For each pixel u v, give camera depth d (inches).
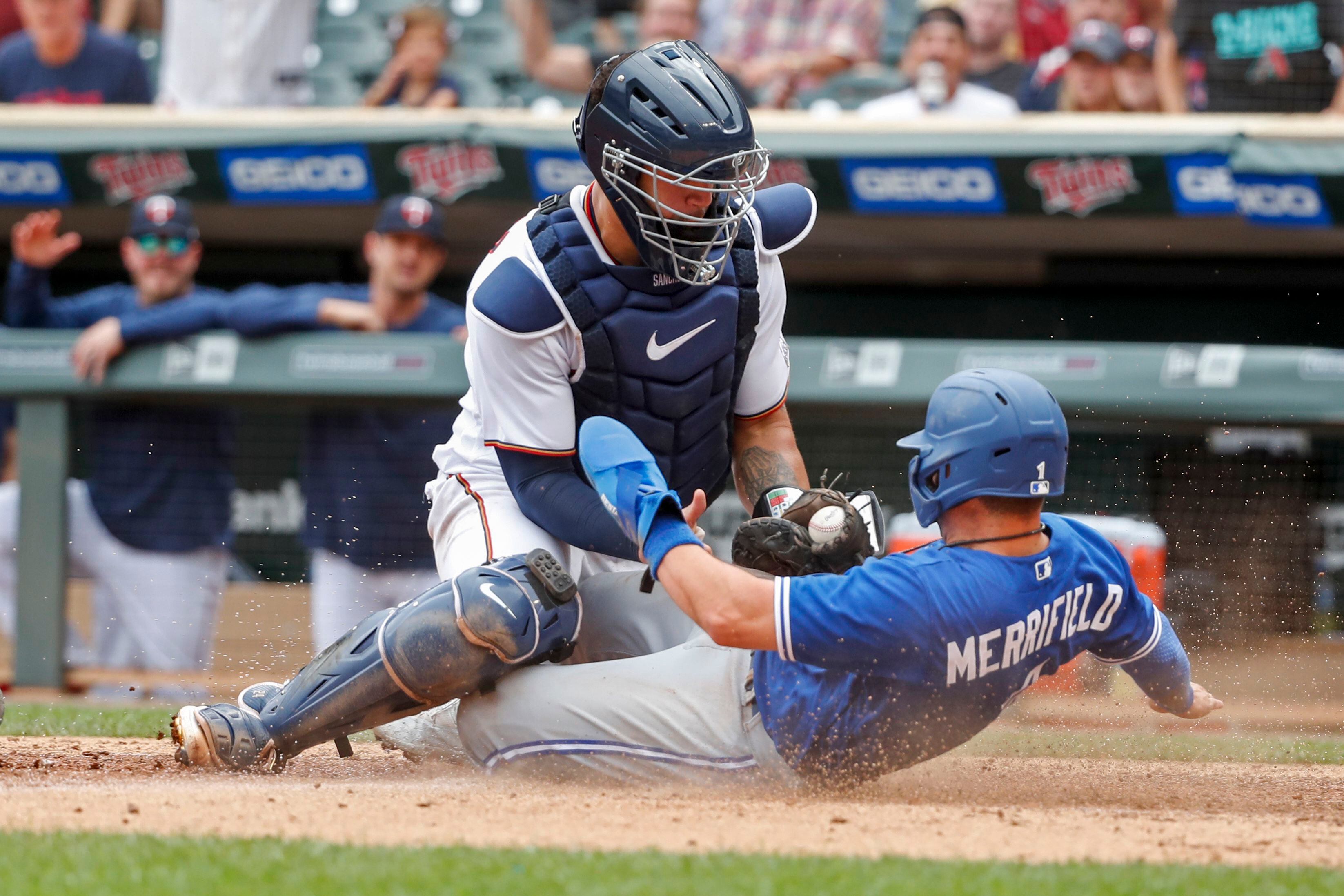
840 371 977.5
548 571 409.7
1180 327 1337.4
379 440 960.3
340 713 422.0
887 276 1380.4
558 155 1103.0
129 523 983.0
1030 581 363.9
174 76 1238.3
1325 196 1040.8
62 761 469.7
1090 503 1058.1
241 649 996.6
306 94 1283.2
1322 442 1039.6
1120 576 382.0
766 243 446.0
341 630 967.0
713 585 358.9
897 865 290.7
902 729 381.4
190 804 366.3
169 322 966.4
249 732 429.4
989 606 359.3
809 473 1033.5
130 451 983.0
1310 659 985.5
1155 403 944.9
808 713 384.5
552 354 421.7
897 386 970.7
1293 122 1052.5
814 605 355.9
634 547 413.4
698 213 406.9
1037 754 549.6
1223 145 1058.7
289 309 965.8
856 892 266.5
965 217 1175.6
